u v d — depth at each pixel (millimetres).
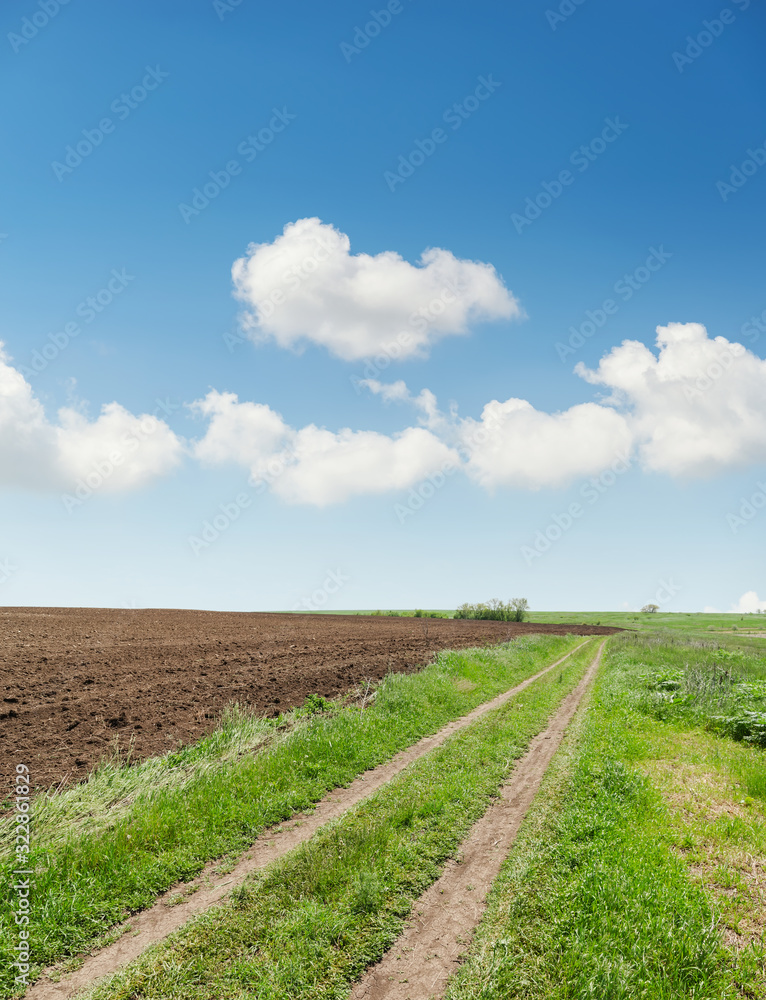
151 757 9211
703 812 8070
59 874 5953
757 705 13680
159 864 6488
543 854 6805
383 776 9836
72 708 11992
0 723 10758
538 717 14305
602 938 4984
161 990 4609
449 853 6957
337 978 4754
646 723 13523
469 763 10219
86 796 7500
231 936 5266
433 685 16328
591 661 30266
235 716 11594
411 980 4766
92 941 5273
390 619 64062
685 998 4406
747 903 5777
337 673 17891
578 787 9008
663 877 6035
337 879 6129
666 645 37906
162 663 18391
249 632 32156
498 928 5445
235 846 7133
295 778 9234
